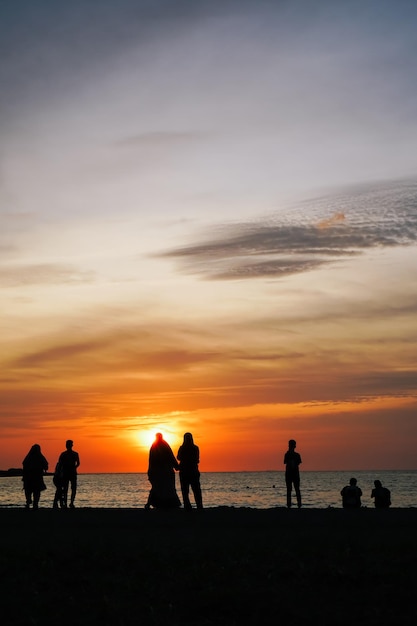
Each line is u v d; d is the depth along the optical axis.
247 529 17.64
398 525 18.11
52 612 9.99
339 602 10.10
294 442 26.34
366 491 116.50
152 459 25.64
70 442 27.89
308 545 13.84
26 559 12.91
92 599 10.53
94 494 103.00
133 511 25.17
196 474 25.03
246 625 9.47
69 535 16.78
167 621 9.60
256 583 11.01
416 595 10.18
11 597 10.68
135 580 11.31
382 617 9.43
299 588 10.72
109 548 13.82
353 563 11.98
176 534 16.64
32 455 26.55
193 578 11.27
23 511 25.84
